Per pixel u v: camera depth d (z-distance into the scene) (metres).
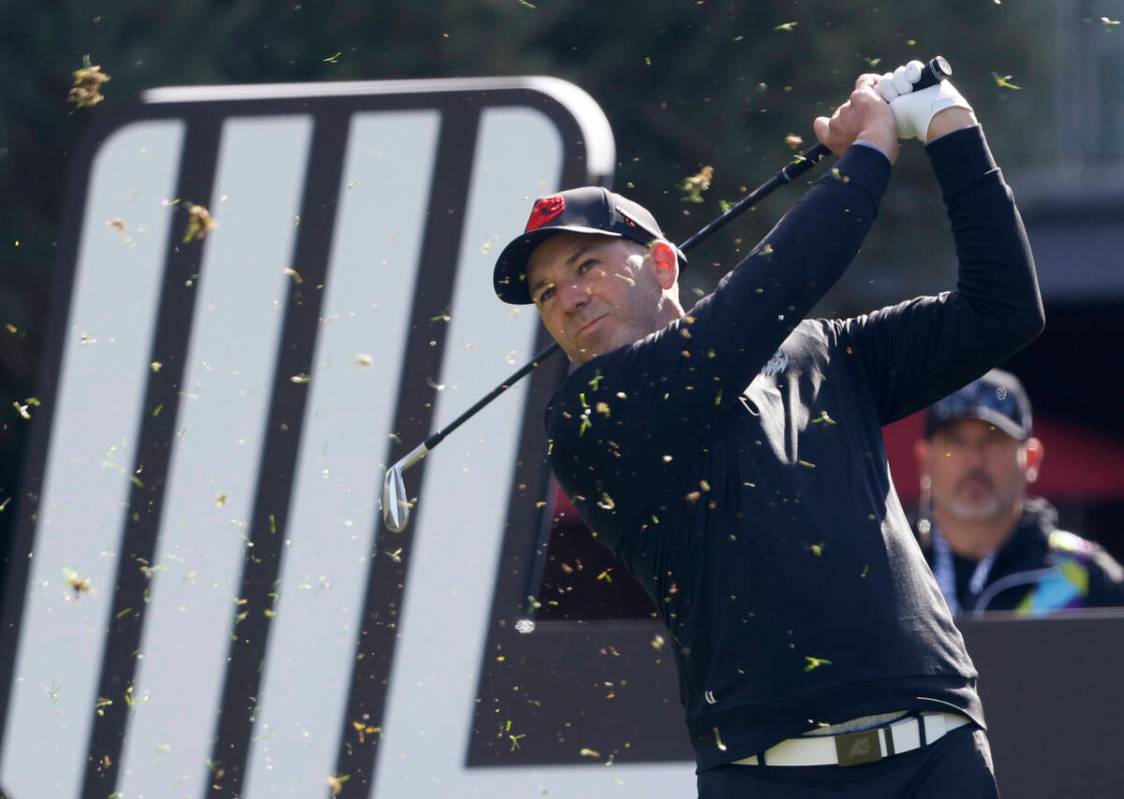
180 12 25.61
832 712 9.82
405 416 15.16
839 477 10.20
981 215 10.41
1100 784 13.70
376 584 15.04
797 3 29.44
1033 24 33.16
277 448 15.41
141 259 15.87
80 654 15.57
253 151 15.76
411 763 14.75
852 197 10.14
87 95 13.15
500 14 27.45
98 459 15.77
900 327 10.92
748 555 10.01
